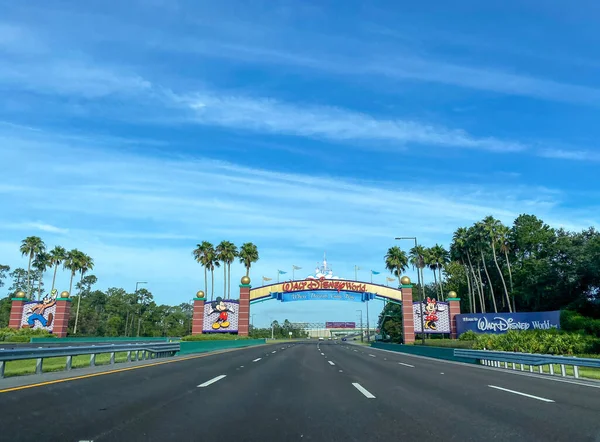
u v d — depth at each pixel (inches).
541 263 2758.4
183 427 321.7
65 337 2581.2
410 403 444.8
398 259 3415.4
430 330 2652.6
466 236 3198.8
